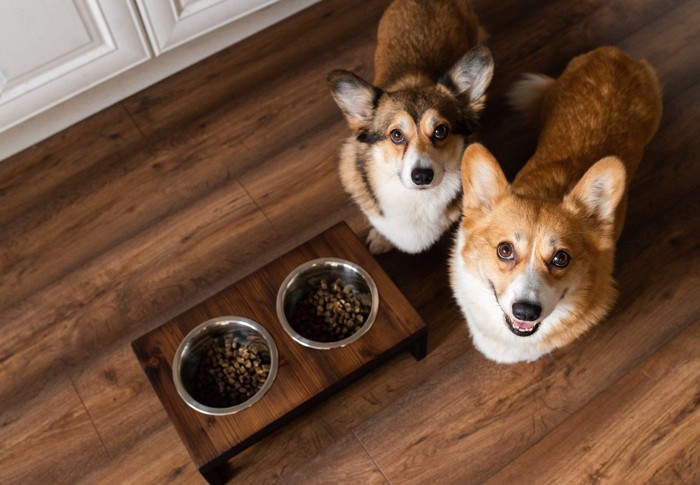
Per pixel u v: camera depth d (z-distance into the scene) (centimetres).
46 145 152
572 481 112
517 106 141
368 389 121
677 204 135
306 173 145
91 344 128
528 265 96
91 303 132
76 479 116
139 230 140
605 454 113
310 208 141
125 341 128
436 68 127
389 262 134
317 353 109
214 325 112
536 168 115
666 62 153
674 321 124
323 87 156
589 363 121
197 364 114
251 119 153
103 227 141
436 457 115
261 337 112
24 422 121
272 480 115
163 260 136
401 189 118
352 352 109
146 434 119
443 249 135
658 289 127
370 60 159
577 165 112
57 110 149
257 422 104
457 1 136
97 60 141
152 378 108
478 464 114
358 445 117
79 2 131
